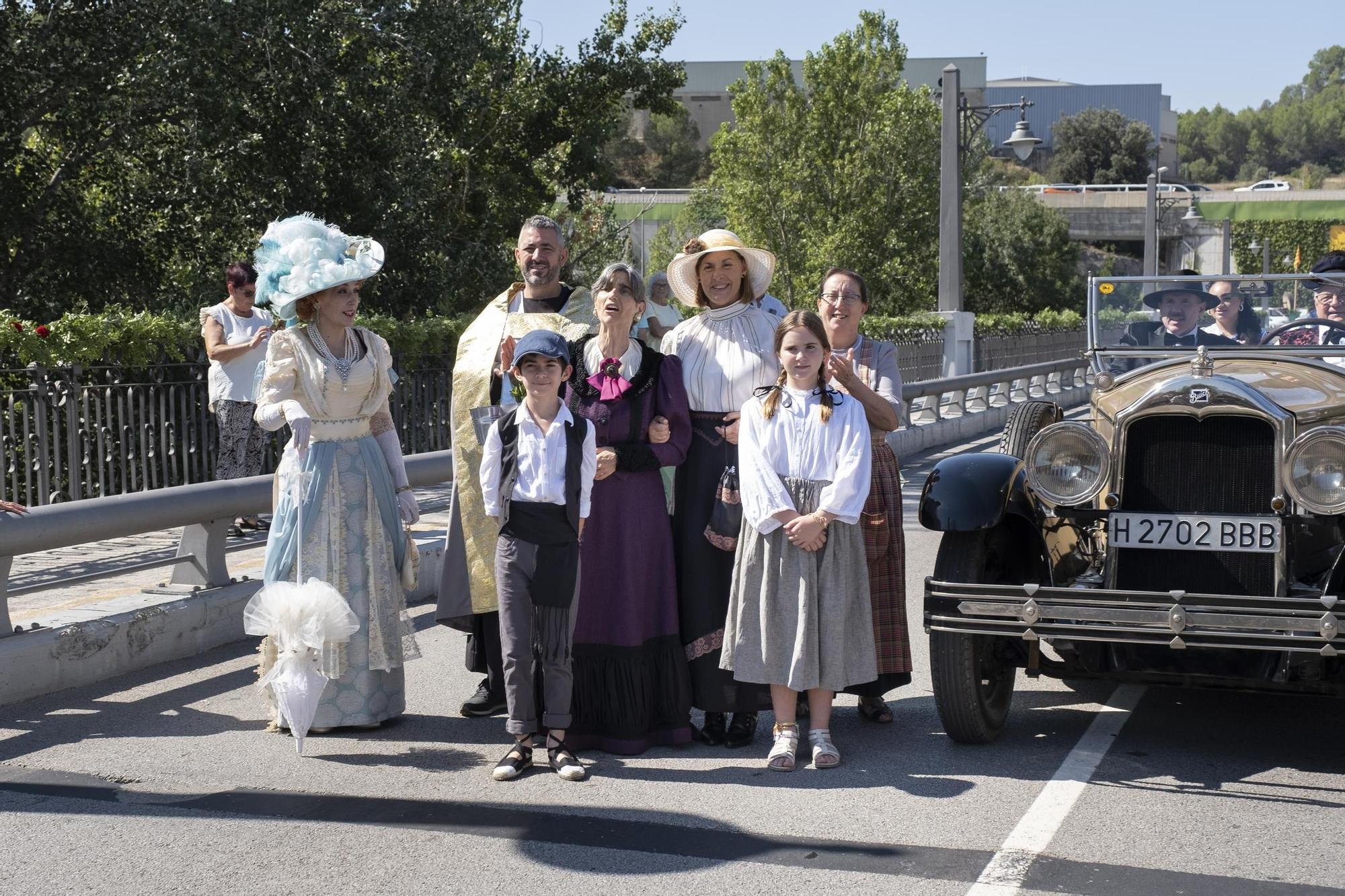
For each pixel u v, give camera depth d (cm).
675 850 410
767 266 538
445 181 1953
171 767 491
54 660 592
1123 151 11588
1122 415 513
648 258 5500
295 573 528
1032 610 479
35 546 579
